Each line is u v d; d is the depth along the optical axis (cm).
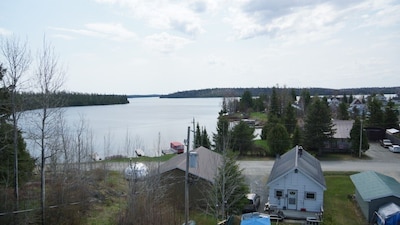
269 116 5847
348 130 4375
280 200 2405
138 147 4828
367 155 4044
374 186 2162
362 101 10375
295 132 4191
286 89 8669
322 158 3900
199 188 2133
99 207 1908
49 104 1570
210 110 14750
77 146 3534
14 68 1523
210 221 1911
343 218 2097
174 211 1809
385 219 1834
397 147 4172
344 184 2841
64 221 1562
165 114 12175
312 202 2336
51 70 3169
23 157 1820
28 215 1490
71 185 1892
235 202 2003
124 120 9556
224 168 1788
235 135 4175
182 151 4553
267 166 3559
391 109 5184
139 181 2047
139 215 1548
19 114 1514
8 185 1697
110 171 2897
